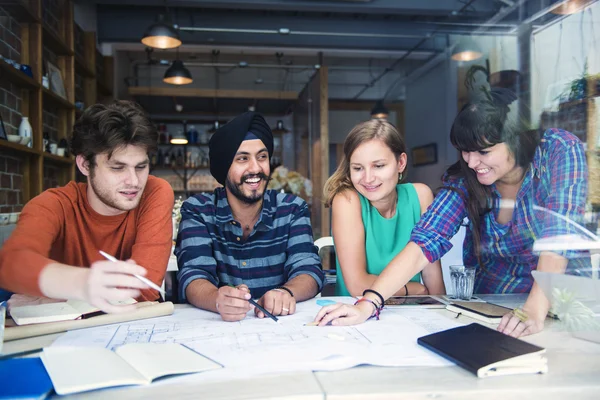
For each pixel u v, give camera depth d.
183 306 1.21
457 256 1.75
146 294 1.18
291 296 1.15
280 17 6.30
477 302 1.16
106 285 0.81
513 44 4.20
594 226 0.99
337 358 0.74
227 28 6.25
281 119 8.48
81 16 5.31
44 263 0.90
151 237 1.22
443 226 1.26
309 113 7.33
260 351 0.78
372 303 1.03
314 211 5.52
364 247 1.50
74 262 1.26
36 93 3.52
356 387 0.64
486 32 5.12
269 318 1.05
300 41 6.64
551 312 0.95
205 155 8.14
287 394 0.61
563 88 1.21
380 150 1.41
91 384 0.63
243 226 1.48
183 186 7.96
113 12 5.87
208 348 0.81
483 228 1.31
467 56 5.92
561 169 1.11
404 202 1.53
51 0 4.12
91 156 1.12
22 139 3.15
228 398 0.60
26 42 3.54
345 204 1.50
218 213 1.43
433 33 6.38
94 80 5.11
